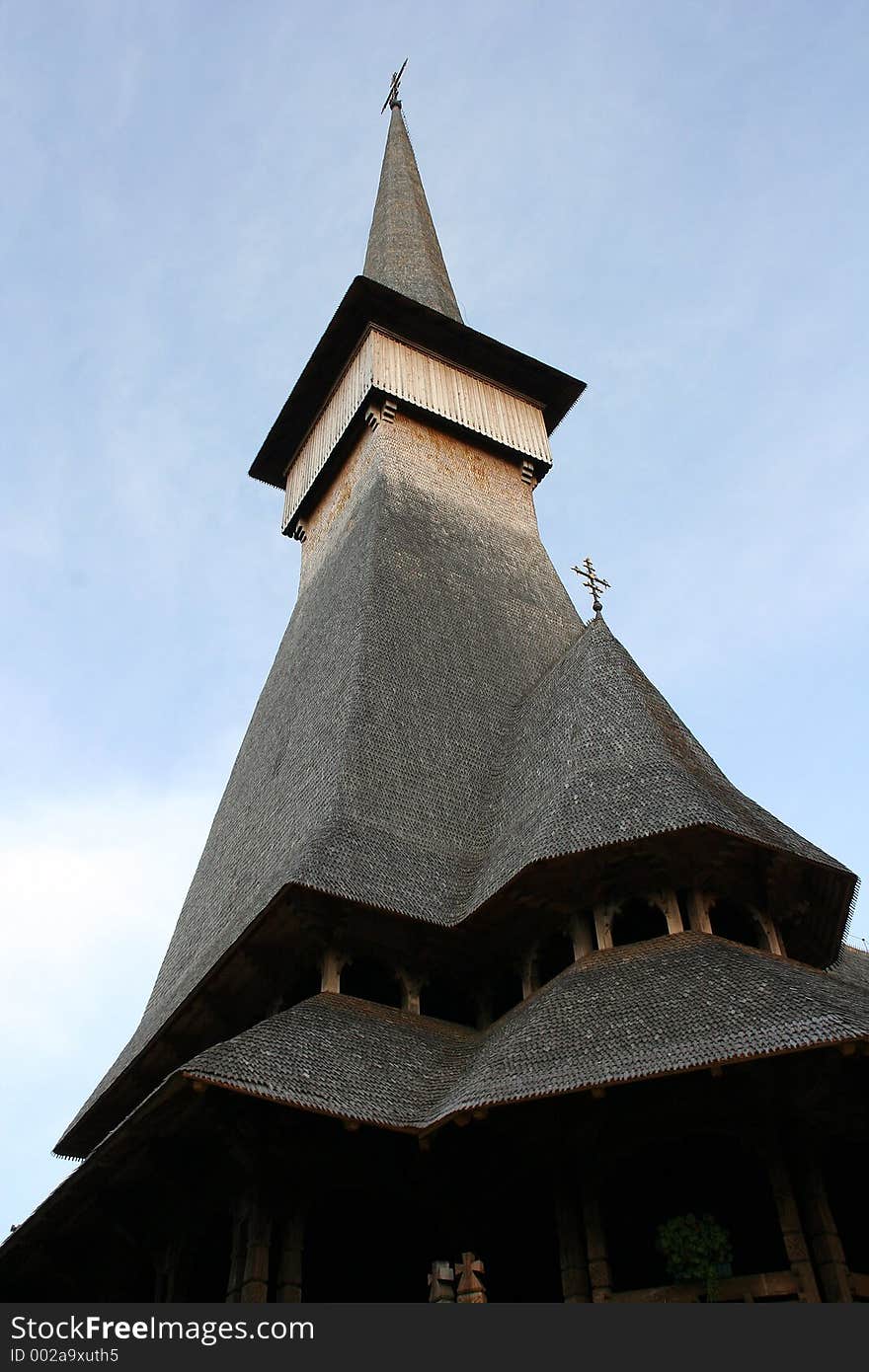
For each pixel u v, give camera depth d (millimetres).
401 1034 18906
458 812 24500
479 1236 17734
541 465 40469
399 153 55625
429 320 39219
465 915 20531
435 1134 16297
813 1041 14438
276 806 26766
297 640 34531
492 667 29797
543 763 23859
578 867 19656
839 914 21594
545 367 41188
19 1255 21266
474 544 34938
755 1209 18000
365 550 31891
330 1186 17062
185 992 24375
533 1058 16078
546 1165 16969
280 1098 15344
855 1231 18250
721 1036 15133
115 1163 18328
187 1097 16281
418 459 36875
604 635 26281
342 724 25312
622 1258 17969
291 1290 16000
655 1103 16406
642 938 20938
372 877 20781
